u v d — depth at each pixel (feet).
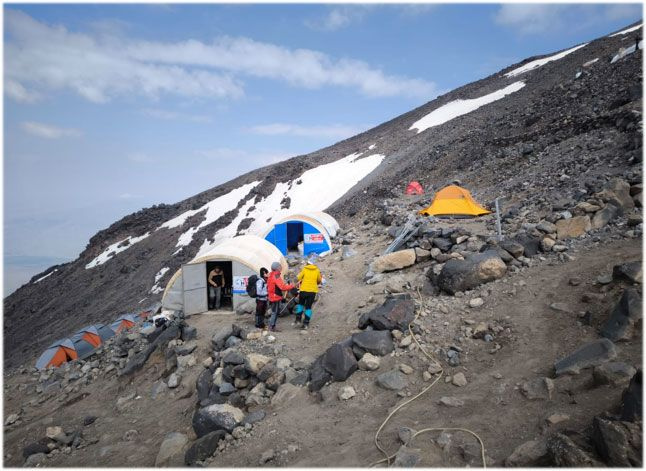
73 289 235.20
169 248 233.14
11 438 33.17
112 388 38.55
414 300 32.12
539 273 29.73
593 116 75.72
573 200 42.70
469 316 27.27
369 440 18.90
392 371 23.63
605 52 170.19
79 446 29.50
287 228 74.69
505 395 19.43
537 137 89.20
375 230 72.02
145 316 61.77
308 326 35.12
